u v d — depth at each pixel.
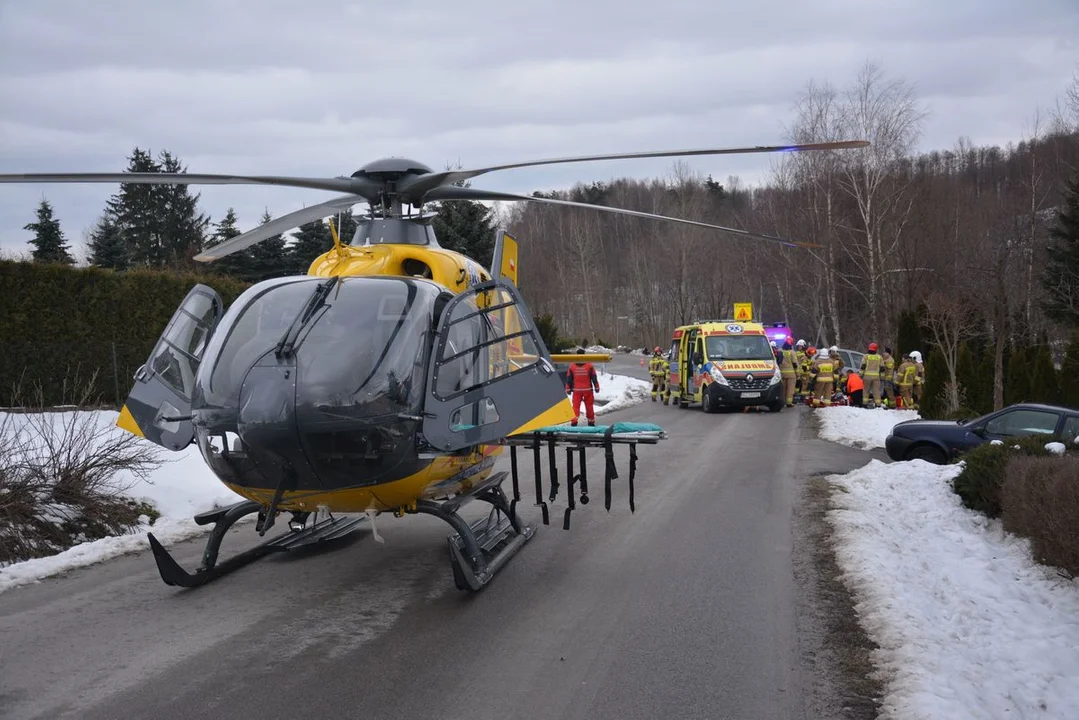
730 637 5.84
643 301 73.81
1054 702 4.88
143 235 46.22
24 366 15.65
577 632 5.93
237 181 6.59
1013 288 25.80
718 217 74.94
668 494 11.53
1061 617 6.59
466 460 7.06
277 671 5.13
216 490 10.90
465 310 6.64
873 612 6.28
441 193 7.79
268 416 5.76
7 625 5.95
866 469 12.98
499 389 6.43
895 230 36.59
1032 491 8.27
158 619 6.11
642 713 4.62
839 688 4.96
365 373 5.98
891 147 38.84
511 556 7.77
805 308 49.03
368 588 6.97
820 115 40.28
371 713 4.56
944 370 21.50
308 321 6.22
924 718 4.40
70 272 16.98
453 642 5.70
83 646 5.52
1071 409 12.95
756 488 11.98
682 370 26.34
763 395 23.92
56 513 8.59
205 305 7.30
